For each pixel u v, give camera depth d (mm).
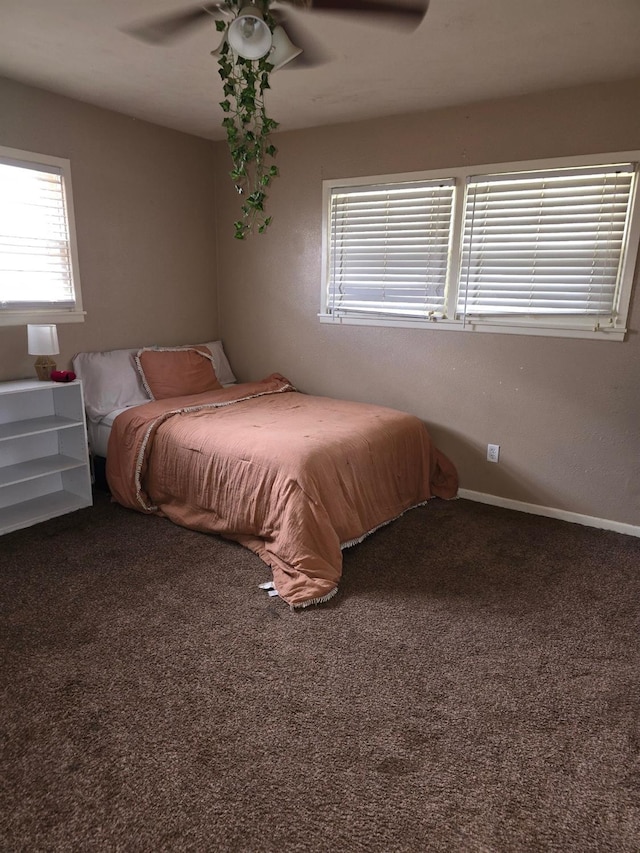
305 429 3004
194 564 2686
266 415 3318
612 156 2838
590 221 2963
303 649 2088
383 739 1683
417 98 3080
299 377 4207
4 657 2010
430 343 3562
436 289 3496
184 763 1585
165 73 2812
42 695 1831
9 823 1405
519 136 3055
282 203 3994
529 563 2770
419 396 3682
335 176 3717
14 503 3281
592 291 3021
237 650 2074
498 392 3383
